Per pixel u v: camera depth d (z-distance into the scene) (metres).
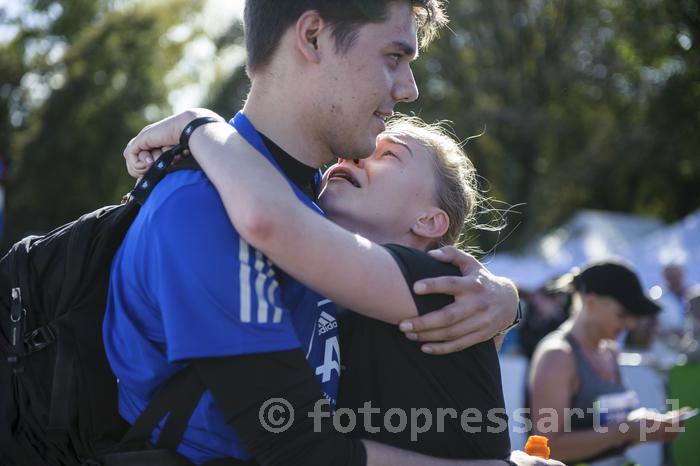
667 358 6.34
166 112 17.22
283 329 1.44
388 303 1.51
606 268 3.65
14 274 1.65
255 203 1.38
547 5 20.52
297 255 1.40
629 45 17.03
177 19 17.09
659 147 19.42
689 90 16.23
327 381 1.58
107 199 16.34
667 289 8.45
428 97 20.34
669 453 4.55
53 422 1.55
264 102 1.65
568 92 20.50
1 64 16.00
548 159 21.98
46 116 15.70
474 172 2.04
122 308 1.54
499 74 20.48
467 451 1.63
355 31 1.58
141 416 1.49
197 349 1.40
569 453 3.46
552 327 5.96
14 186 15.71
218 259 1.42
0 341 1.66
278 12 1.61
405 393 1.59
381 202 1.79
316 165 1.68
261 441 1.40
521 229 20.25
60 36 17.78
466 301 1.58
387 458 1.48
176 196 1.46
